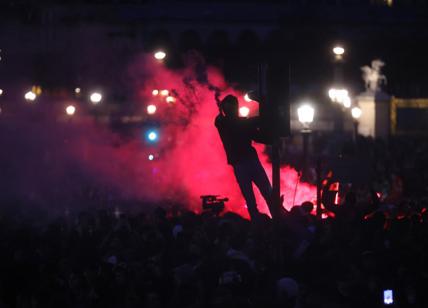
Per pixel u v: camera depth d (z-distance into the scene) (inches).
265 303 1000.9
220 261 1131.3
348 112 5753.0
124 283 1190.3
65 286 1259.8
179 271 1143.6
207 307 1047.6
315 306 1074.1
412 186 2556.6
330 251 1191.6
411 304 1099.9
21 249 1396.4
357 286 1097.4
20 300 1299.2
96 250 1432.1
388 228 1405.0
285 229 1262.3
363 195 1943.9
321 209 1542.8
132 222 1561.3
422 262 1208.2
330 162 1726.1
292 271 1178.6
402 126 5930.1
